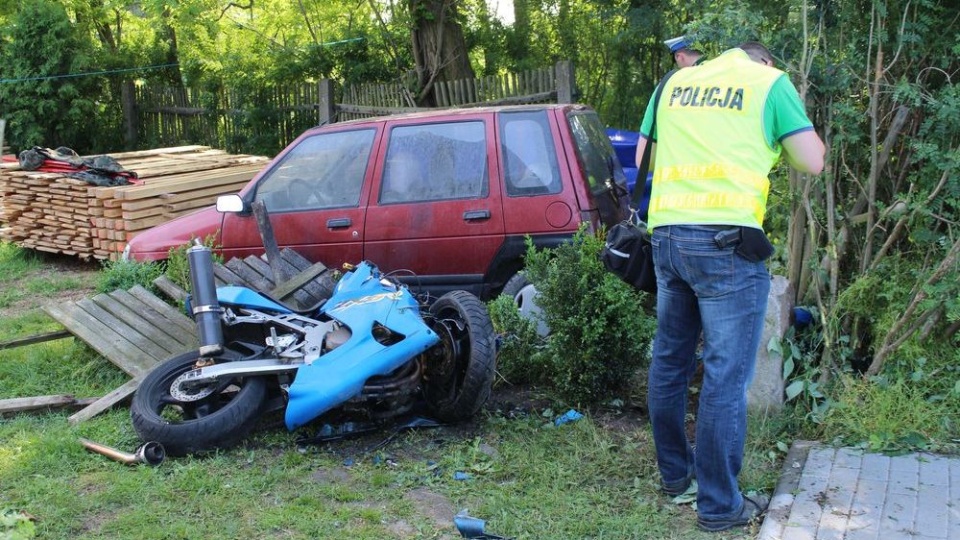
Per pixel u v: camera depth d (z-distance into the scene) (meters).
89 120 18.66
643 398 5.72
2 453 5.14
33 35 17.75
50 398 5.78
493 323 6.13
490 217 6.93
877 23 5.22
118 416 5.62
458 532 4.27
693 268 4.02
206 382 5.19
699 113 4.09
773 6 5.63
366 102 15.64
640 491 4.61
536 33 16.19
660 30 13.44
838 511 4.19
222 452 5.12
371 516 4.40
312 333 5.33
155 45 19.27
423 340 5.20
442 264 7.09
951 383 5.07
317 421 5.49
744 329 4.04
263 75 17.16
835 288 5.36
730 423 4.08
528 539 4.18
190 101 18.08
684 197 4.04
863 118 5.22
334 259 7.34
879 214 5.36
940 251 5.21
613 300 5.41
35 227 10.95
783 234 5.85
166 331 6.54
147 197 10.09
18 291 9.58
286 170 7.57
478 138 7.05
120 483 4.72
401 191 7.19
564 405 5.64
